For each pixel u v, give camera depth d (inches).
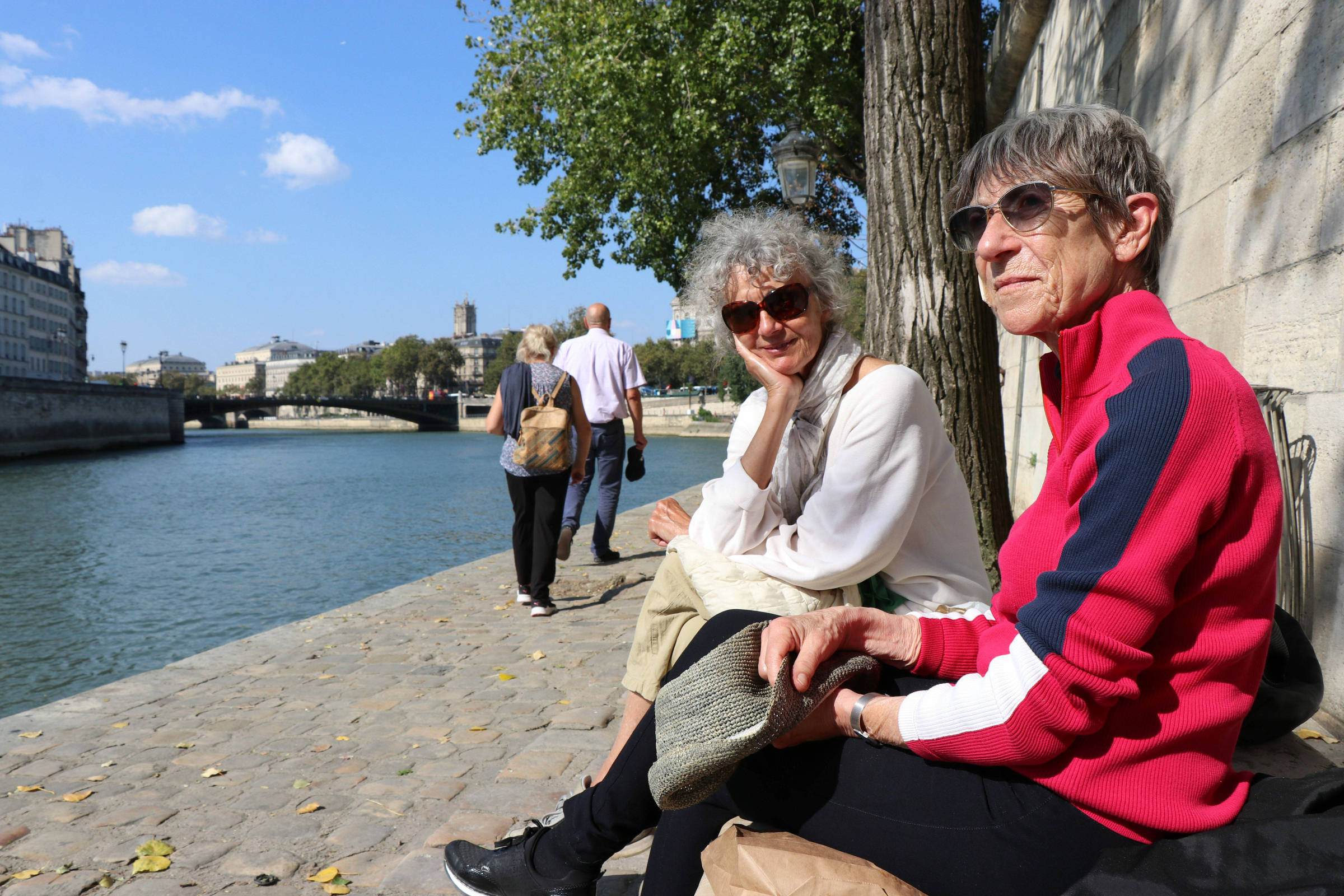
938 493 73.1
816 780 48.1
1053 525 46.1
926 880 44.5
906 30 173.5
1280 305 129.0
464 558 582.6
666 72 684.1
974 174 54.8
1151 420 39.5
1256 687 42.9
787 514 77.2
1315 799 39.4
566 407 229.9
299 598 491.2
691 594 70.3
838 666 49.3
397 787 122.1
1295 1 125.6
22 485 1444.4
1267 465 40.1
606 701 156.6
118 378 7150.6
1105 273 50.1
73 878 97.7
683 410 3636.8
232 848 104.5
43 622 454.3
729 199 789.9
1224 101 154.7
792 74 571.2
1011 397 415.8
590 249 858.1
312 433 4699.8
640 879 66.3
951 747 43.9
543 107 876.6
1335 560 108.1
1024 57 431.5
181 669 188.2
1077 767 42.0
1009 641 46.3
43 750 141.0
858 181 675.4
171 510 1023.0
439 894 88.9
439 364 6146.7
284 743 141.6
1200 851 37.1
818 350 76.2
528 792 116.3
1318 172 118.1
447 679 175.8
